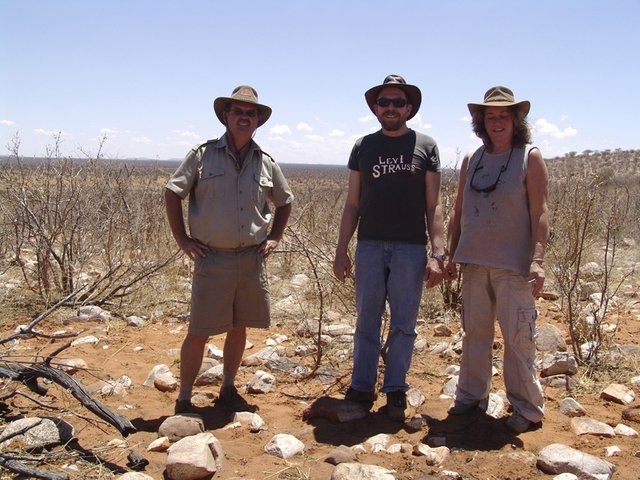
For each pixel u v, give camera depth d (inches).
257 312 152.6
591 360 181.6
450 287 252.8
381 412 151.9
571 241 234.5
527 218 137.7
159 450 127.0
